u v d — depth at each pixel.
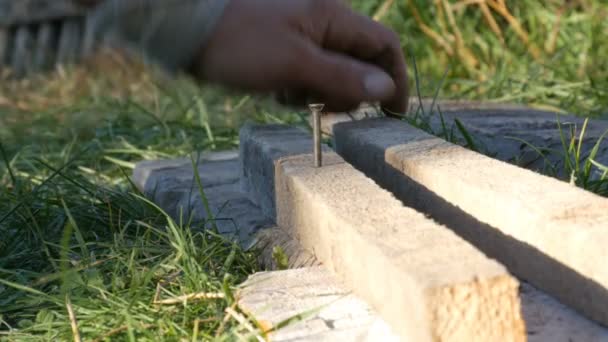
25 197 2.80
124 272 2.32
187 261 2.18
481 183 2.06
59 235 2.65
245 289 2.00
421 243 1.64
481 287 1.42
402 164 2.37
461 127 2.88
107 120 4.34
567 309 1.83
